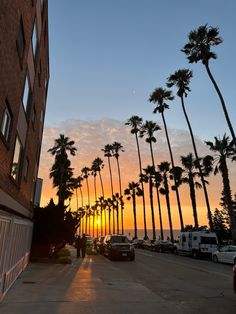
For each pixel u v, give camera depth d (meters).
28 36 13.48
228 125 33.34
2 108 10.01
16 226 10.55
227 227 57.38
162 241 42.06
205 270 18.59
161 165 61.12
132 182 85.00
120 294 9.99
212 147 39.47
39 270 15.26
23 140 15.73
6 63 9.80
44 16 18.97
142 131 68.12
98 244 34.44
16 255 11.48
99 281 12.59
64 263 19.34
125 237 26.88
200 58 36.66
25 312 7.33
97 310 7.80
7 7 9.18
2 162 10.64
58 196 46.69
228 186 37.94
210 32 36.22
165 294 10.28
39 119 22.23
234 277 9.59
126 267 19.28
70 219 21.95
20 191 15.45
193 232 30.94
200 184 50.03
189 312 7.88
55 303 8.34
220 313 7.84
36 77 17.95
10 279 10.12
